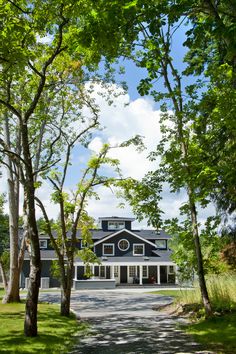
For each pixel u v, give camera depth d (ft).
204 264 55.67
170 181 51.26
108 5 25.71
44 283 154.10
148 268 172.35
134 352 33.35
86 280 146.10
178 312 61.46
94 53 32.63
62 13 38.14
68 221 67.26
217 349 33.24
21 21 34.35
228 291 57.21
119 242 170.91
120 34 27.53
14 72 40.78
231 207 65.67
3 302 77.46
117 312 67.46
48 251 164.96
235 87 35.94
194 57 48.21
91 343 37.78
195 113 44.60
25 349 33.45
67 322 51.52
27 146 41.52
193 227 53.88
